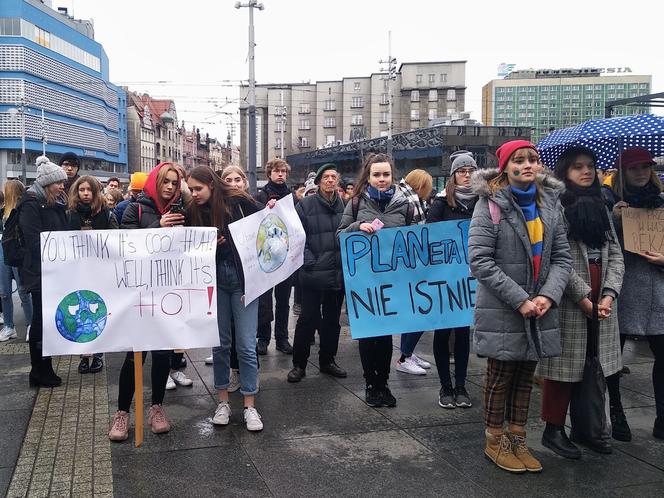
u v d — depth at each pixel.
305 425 4.20
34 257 4.85
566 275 3.38
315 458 3.66
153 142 100.50
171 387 4.96
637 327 3.92
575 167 3.80
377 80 90.75
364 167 4.81
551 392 3.76
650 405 4.60
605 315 3.54
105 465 3.53
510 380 3.57
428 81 90.19
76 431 4.04
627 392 4.89
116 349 3.81
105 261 3.80
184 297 3.86
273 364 5.76
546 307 3.27
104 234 3.79
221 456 3.67
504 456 3.52
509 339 3.35
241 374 4.17
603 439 3.71
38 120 62.12
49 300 3.75
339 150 39.94
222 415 4.16
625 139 5.02
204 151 145.88
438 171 30.17
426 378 5.35
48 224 4.98
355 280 4.55
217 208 4.05
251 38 24.02
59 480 3.33
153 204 4.06
